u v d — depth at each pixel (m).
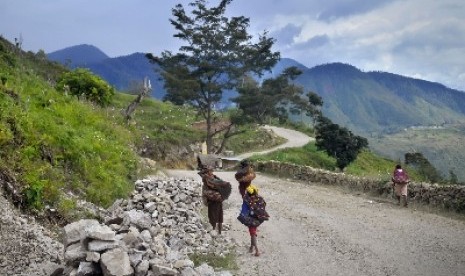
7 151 10.27
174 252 7.93
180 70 42.59
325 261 9.58
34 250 7.43
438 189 16.05
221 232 11.73
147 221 8.72
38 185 9.66
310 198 18.56
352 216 14.54
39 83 18.70
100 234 6.35
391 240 11.39
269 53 43.84
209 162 17.86
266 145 58.25
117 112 28.38
